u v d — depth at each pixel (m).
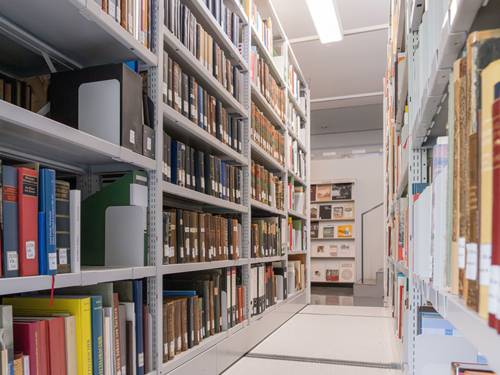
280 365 2.41
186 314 2.02
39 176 1.19
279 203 3.83
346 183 8.36
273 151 3.68
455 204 0.65
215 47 2.51
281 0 4.32
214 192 2.45
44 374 1.14
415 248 1.28
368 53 5.45
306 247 5.20
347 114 8.05
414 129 1.44
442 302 0.70
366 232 8.37
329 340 3.05
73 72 1.60
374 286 6.08
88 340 1.30
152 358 1.67
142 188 1.71
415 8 1.45
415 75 1.47
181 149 2.09
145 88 1.83
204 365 2.07
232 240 2.66
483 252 0.48
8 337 1.02
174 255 1.96
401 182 2.07
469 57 0.55
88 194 1.79
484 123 0.47
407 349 1.73
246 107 2.96
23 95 1.63
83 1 1.29
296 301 4.39
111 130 1.53
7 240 1.07
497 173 0.43
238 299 2.71
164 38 1.88
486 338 0.44
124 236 1.67
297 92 4.93
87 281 1.30
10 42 1.58
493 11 0.62
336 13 4.01
